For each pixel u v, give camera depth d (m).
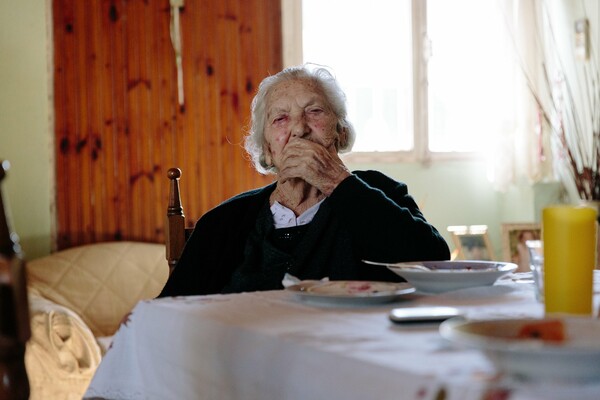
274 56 4.04
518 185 4.31
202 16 3.92
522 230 3.96
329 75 1.96
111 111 3.79
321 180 1.75
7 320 0.88
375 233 1.71
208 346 1.04
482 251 4.04
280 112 1.86
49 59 3.70
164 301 1.22
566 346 0.65
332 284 1.26
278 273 1.75
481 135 4.37
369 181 1.95
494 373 0.70
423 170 4.30
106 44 3.78
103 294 3.49
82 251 3.59
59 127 3.72
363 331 0.92
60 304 3.39
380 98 4.27
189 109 3.91
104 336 3.44
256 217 1.86
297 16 4.08
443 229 4.33
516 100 4.28
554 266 1.03
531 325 0.78
